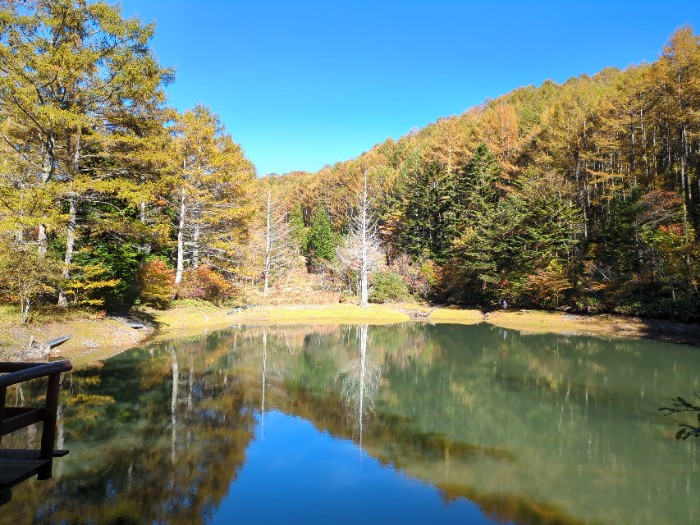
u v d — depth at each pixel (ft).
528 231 112.78
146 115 60.64
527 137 163.12
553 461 27.89
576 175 130.93
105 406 34.76
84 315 60.85
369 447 29.60
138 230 61.36
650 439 31.91
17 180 53.01
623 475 25.95
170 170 75.56
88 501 20.65
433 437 31.89
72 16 49.34
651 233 90.89
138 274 78.69
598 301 99.04
